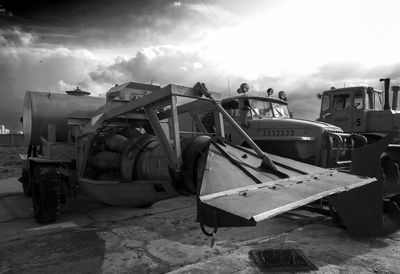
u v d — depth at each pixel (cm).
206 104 404
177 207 579
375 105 859
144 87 555
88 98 666
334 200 427
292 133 613
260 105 708
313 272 303
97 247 377
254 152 351
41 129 607
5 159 1678
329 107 884
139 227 455
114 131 510
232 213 203
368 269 311
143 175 405
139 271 310
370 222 405
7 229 453
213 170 272
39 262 334
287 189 267
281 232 425
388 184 468
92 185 455
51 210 477
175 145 326
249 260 332
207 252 355
